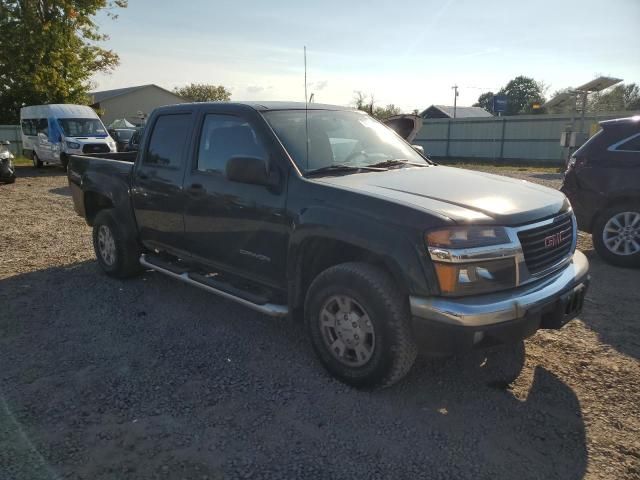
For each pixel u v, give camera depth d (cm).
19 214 1006
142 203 514
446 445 288
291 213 365
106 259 585
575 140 1955
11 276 598
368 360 331
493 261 303
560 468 270
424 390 345
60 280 582
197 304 505
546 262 337
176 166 470
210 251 443
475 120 3005
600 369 373
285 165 378
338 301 343
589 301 509
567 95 2462
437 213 304
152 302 511
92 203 628
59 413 319
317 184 358
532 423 309
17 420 312
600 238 644
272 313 380
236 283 443
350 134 446
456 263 294
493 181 392
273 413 319
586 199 649
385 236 312
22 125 2247
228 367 378
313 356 395
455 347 297
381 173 398
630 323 454
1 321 464
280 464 272
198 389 347
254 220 393
